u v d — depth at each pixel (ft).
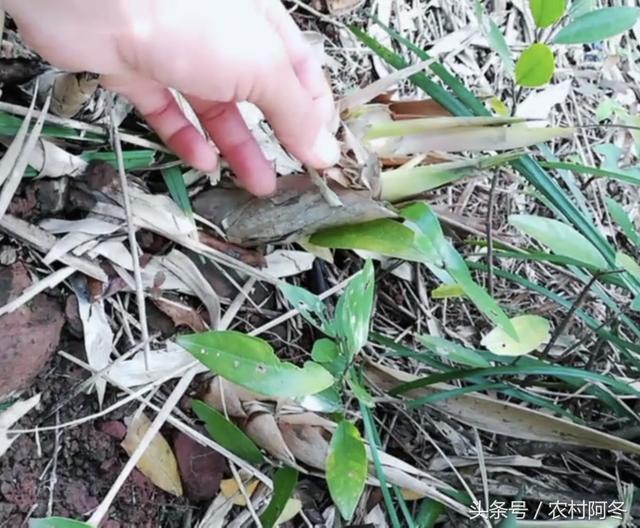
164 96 1.36
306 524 1.58
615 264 1.55
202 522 1.49
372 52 2.00
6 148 1.39
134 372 1.44
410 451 1.68
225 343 1.19
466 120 1.50
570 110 2.33
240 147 1.42
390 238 1.47
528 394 1.65
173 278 1.50
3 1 1.15
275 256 1.61
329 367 1.34
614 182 2.23
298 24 1.92
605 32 1.51
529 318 1.53
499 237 1.90
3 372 1.30
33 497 1.35
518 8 2.36
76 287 1.41
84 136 1.44
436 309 1.86
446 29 2.21
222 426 1.41
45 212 1.40
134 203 1.44
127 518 1.43
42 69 1.39
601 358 1.88
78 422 1.36
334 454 1.26
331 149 1.37
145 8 1.12
